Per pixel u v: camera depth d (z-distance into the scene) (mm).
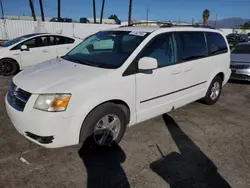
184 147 3322
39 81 2779
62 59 3770
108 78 2904
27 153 3014
